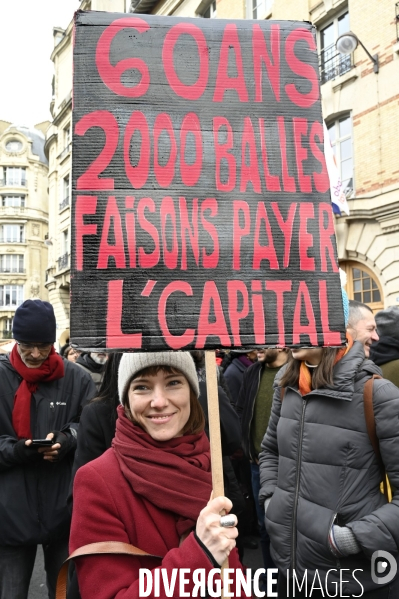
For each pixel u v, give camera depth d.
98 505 1.55
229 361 5.16
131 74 1.72
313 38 1.87
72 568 1.86
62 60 28.09
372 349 3.35
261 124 1.78
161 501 1.55
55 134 28.53
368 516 2.04
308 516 2.14
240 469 3.75
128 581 1.45
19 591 2.74
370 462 2.12
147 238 1.64
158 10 17.78
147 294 1.61
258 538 4.62
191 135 1.72
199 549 1.37
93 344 1.56
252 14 14.17
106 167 1.66
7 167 46.91
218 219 1.70
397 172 10.20
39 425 2.88
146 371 1.65
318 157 1.81
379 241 10.67
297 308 1.71
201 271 1.66
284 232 1.74
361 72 10.99
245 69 1.80
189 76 1.76
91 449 2.31
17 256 46.59
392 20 10.30
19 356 2.96
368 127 10.84
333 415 2.16
